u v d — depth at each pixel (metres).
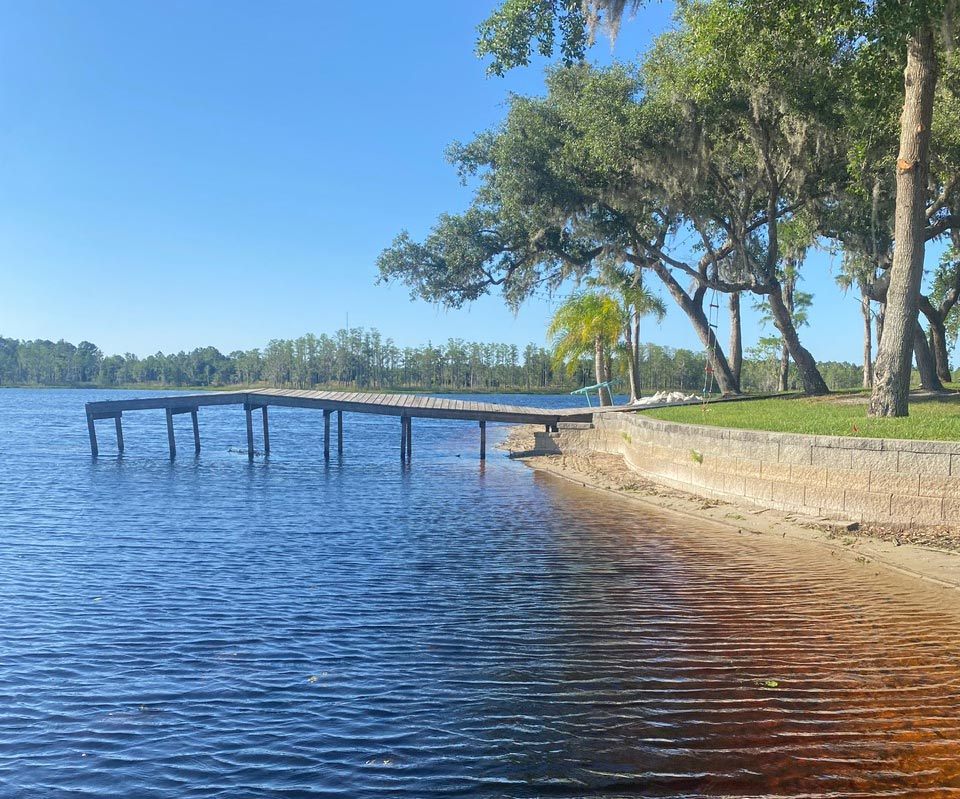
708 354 34.66
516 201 29.42
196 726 6.70
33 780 5.87
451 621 9.52
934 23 16.02
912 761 5.88
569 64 18.09
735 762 5.92
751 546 13.80
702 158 25.56
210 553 13.73
